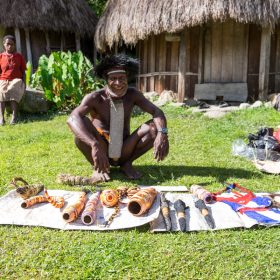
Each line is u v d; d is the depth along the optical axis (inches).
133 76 148.7
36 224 107.9
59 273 87.0
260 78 330.3
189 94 370.0
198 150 195.2
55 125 271.1
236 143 193.9
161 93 377.4
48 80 324.8
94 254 93.7
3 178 147.5
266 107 306.5
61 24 421.4
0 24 402.9
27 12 403.9
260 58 330.3
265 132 192.1
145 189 118.7
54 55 333.7
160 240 100.8
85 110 143.9
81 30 439.8
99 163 135.0
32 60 439.2
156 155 142.6
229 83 352.8
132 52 470.6
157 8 321.4
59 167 164.2
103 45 396.2
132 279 85.0
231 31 350.0
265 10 297.3
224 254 93.8
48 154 187.5
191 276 85.7
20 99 285.9
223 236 102.7
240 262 90.7
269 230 106.0
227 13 294.7
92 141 136.1
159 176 153.8
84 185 141.8
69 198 124.2
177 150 195.2
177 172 158.9
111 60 140.2
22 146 204.1
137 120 279.1
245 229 106.6
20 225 108.2
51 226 107.0
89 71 337.4
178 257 92.6
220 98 360.5
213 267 89.0
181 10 308.8
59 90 329.4
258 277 85.6
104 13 398.3
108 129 151.5
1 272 87.5
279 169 158.9
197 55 364.8
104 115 149.4
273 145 181.5
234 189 135.1
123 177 153.3
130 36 343.0
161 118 147.4
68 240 100.3
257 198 122.0
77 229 106.0
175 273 86.9
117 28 356.5
